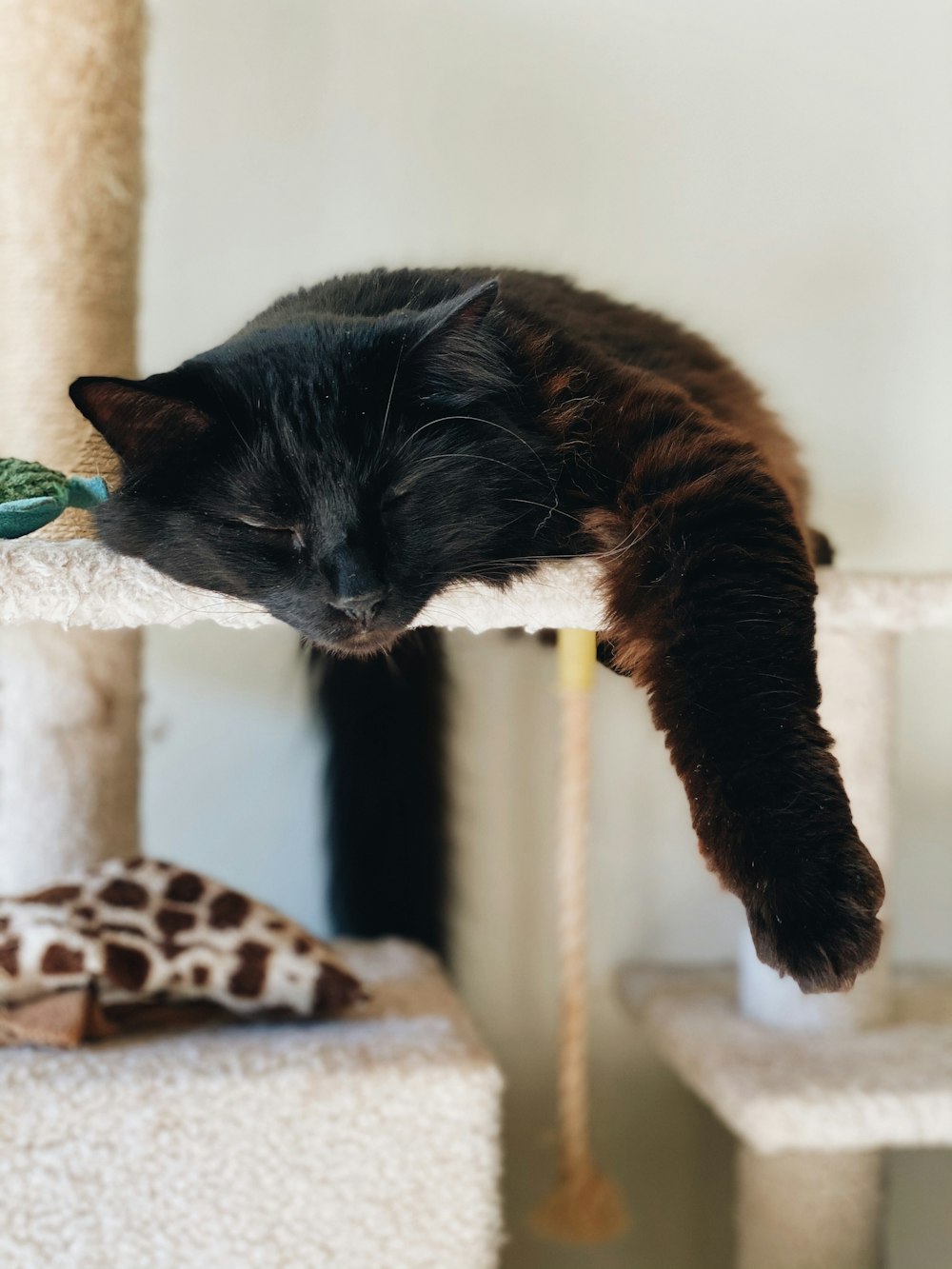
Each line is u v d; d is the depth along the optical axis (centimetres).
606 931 96
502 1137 95
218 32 88
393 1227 60
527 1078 96
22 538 56
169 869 67
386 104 90
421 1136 60
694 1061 76
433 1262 60
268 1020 67
